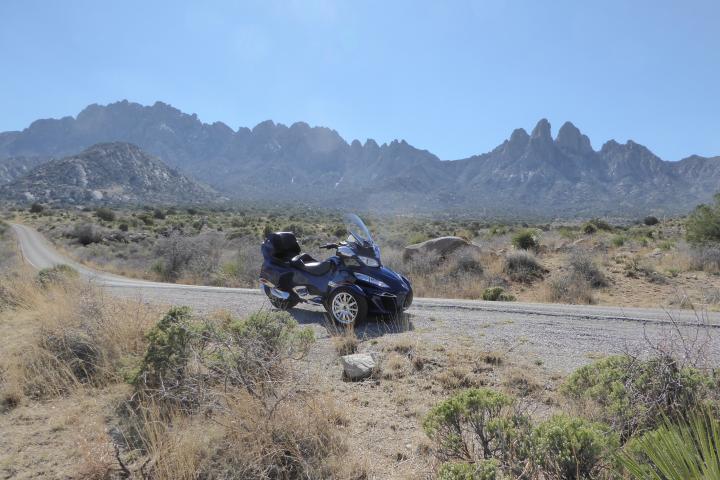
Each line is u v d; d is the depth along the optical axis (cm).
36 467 311
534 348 570
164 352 413
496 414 317
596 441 260
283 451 314
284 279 760
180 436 327
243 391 366
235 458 310
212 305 826
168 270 2153
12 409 397
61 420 374
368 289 682
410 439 354
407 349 557
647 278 1427
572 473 262
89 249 3891
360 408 407
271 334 470
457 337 615
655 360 369
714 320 757
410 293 704
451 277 1480
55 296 688
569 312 820
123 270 2602
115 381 450
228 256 2164
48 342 502
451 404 313
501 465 278
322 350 567
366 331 646
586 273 1434
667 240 2392
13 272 955
